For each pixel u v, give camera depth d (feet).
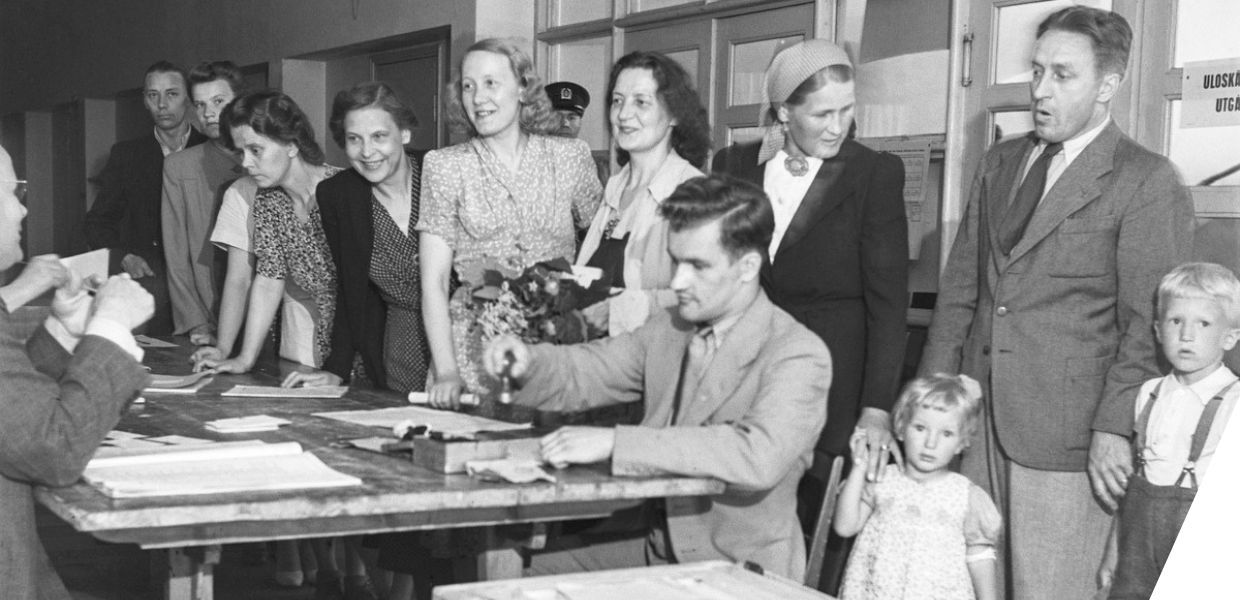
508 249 10.97
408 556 10.45
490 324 9.49
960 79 13.12
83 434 6.73
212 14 29.17
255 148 12.61
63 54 37.29
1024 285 9.75
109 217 19.52
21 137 40.37
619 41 18.51
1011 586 10.05
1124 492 9.38
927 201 13.52
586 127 19.45
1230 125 10.68
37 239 39.58
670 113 10.16
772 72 9.99
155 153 19.22
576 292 9.53
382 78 24.13
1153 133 11.30
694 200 7.72
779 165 10.15
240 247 13.75
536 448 7.59
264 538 6.53
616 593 6.28
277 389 11.09
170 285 17.20
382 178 11.68
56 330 8.36
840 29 14.69
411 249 11.93
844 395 9.99
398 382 12.05
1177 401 9.29
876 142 14.10
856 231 9.90
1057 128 9.48
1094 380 9.53
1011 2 12.58
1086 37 9.30
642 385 8.93
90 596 13.79
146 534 6.29
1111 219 9.40
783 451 7.45
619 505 7.44
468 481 7.01
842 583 10.14
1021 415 9.71
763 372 7.84
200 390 11.07
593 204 11.44
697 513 8.05
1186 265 9.25
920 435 9.72
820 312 9.98
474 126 11.07
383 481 6.95
